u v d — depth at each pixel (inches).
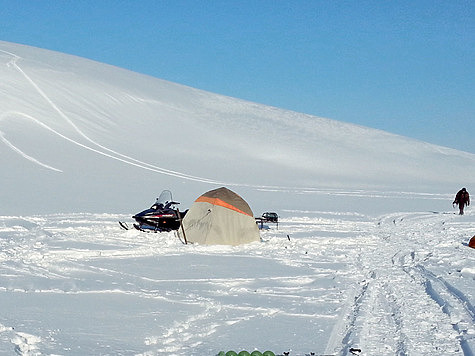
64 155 1749.5
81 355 266.8
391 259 575.5
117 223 810.8
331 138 2812.5
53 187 1279.5
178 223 735.7
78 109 2342.5
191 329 320.2
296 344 293.3
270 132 2701.8
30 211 936.9
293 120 3014.3
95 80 2755.9
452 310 344.5
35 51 3230.8
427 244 698.8
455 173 2603.3
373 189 1984.5
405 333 301.3
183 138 2363.4
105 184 1411.2
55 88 2456.9
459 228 906.1
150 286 424.5
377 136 2999.5
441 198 1734.7
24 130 1952.5
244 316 349.7
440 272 485.1
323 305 376.8
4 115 2048.5
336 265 535.8
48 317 330.6
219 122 2704.2
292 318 345.1
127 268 492.7
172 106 2765.7
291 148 2512.3
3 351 261.1
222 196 666.8
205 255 575.5
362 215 1135.0
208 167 1998.0
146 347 284.5
